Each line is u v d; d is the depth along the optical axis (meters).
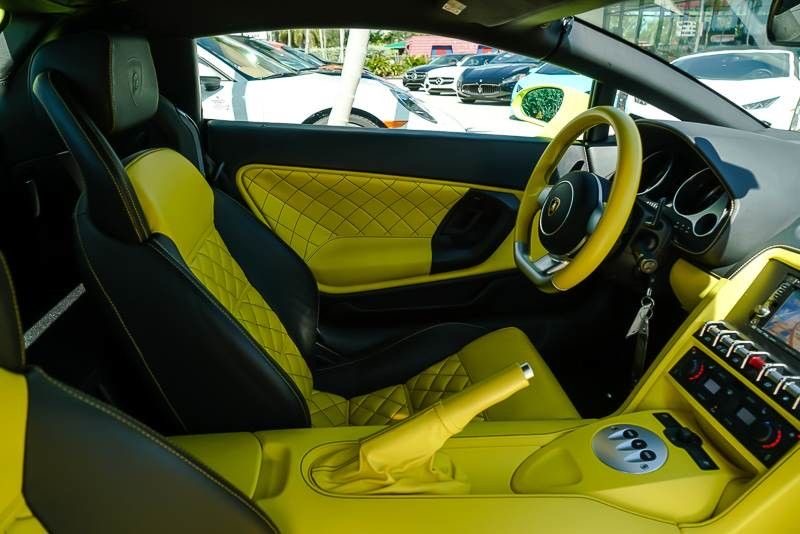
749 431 0.89
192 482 0.57
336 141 1.67
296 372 1.22
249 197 1.68
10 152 1.09
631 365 1.46
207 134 1.64
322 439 0.92
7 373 0.46
